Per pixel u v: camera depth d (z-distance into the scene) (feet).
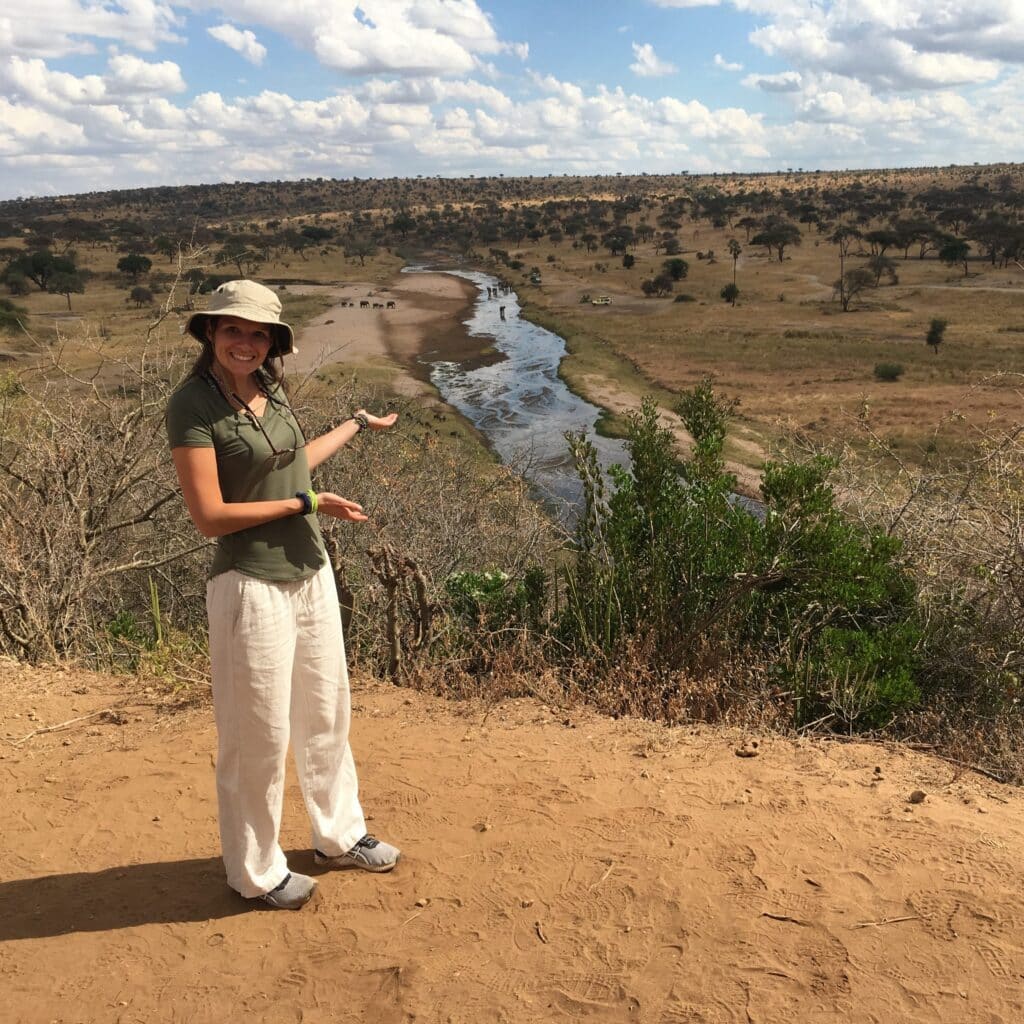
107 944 8.82
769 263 369.50
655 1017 7.32
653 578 16.75
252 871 9.05
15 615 18.40
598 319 244.01
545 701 14.55
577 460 18.52
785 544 16.15
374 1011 7.70
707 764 11.65
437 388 152.87
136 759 12.89
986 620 17.62
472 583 19.51
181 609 26.50
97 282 333.21
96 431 22.40
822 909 8.37
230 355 8.20
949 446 61.36
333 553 16.33
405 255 478.18
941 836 9.43
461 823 10.52
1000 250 321.93
